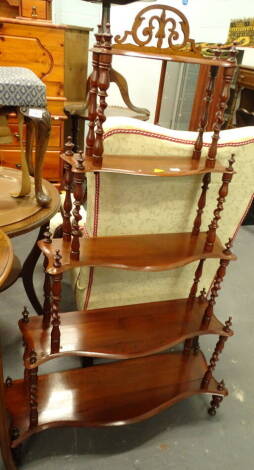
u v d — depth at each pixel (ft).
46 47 7.77
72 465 3.91
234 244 8.80
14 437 3.68
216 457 4.11
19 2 7.78
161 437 4.28
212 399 4.66
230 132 3.78
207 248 3.72
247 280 7.47
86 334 3.83
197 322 4.20
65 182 3.34
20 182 5.29
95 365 4.86
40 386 4.35
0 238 3.08
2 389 3.20
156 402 4.30
